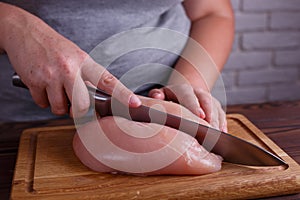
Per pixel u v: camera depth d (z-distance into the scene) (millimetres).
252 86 1469
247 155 559
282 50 1440
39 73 577
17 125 762
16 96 826
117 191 519
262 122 765
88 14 757
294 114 805
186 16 896
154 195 513
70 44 593
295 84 1502
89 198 509
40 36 601
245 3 1354
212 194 524
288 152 647
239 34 1391
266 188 534
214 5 913
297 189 542
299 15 1404
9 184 583
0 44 652
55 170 572
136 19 792
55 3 741
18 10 652
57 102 594
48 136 689
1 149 678
